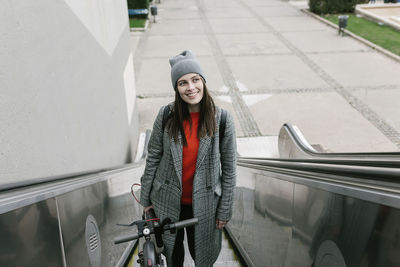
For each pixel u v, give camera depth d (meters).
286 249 2.24
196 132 2.03
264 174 2.74
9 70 2.21
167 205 2.23
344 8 19.36
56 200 1.83
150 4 24.03
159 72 12.10
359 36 15.02
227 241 3.92
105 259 2.74
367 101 9.48
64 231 1.91
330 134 8.03
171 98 10.19
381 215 1.24
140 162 4.95
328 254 1.67
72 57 3.54
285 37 15.59
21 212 1.45
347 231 1.48
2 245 1.31
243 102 9.70
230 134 2.06
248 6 22.67
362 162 1.52
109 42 5.51
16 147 2.22
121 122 6.22
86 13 4.17
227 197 2.22
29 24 2.53
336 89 10.26
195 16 20.19
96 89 4.53
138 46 15.01
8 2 2.24
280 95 10.02
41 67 2.72
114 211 3.10
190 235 2.46
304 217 1.95
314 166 1.90
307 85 10.61
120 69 6.41
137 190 4.27
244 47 14.40
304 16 19.48
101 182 2.74
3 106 2.11
